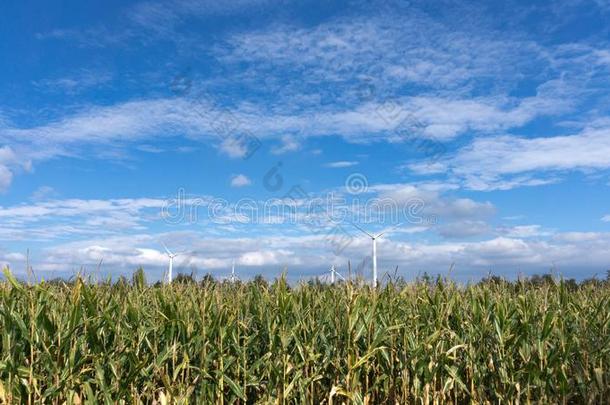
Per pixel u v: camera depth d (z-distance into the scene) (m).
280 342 10.30
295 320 10.73
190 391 9.46
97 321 9.34
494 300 11.34
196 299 11.16
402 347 10.72
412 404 10.42
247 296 12.12
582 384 9.94
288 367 10.05
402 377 10.36
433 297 11.31
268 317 10.55
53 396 8.62
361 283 10.45
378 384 10.76
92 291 9.78
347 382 9.73
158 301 10.83
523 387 10.23
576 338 10.26
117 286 11.23
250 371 9.97
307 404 10.23
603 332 10.85
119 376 9.30
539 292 12.49
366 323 9.97
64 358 8.81
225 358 10.18
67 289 10.46
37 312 8.89
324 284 12.81
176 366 10.27
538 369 9.91
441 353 10.22
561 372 9.52
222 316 10.48
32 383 8.46
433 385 10.38
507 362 10.13
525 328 10.02
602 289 13.28
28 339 8.55
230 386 9.84
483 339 10.64
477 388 10.45
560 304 11.27
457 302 11.35
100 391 9.35
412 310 11.39
